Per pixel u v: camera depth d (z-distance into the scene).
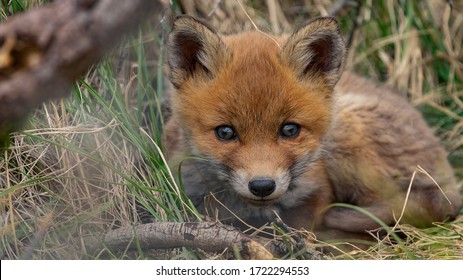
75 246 5.16
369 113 6.19
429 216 6.02
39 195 5.52
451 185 6.39
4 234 5.15
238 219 5.66
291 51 5.45
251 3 8.45
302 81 5.49
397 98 6.79
